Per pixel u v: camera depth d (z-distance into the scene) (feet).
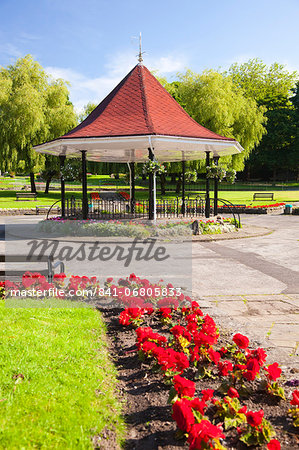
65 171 56.08
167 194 116.47
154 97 54.49
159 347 12.12
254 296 22.66
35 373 11.37
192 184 164.55
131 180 79.92
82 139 46.09
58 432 8.77
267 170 216.95
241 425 9.06
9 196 111.24
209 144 49.67
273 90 195.83
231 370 10.97
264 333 16.24
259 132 116.37
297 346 14.67
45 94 110.01
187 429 7.79
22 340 13.76
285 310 19.89
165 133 45.60
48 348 13.33
